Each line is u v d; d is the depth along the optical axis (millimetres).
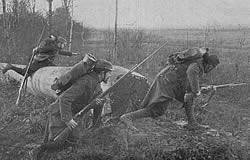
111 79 7168
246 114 8273
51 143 5715
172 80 6461
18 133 6844
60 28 17062
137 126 7105
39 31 15328
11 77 10297
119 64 12328
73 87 5637
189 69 6383
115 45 13094
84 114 6039
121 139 6211
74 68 5684
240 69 11312
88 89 5719
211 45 15859
